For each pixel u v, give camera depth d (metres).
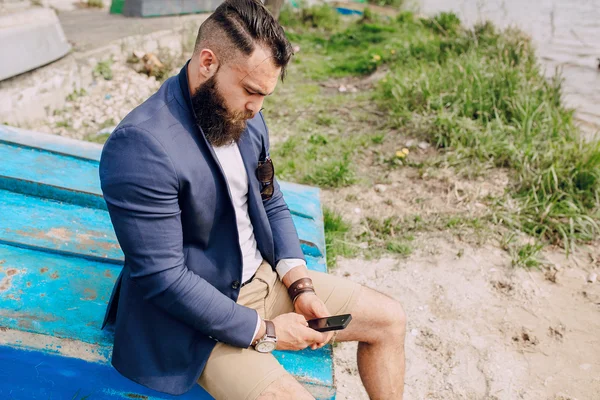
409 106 6.07
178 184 1.79
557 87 6.32
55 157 3.10
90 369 2.12
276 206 2.39
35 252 2.46
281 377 1.91
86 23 7.60
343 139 5.63
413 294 3.73
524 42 7.48
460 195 4.75
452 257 4.08
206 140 1.86
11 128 3.31
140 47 6.90
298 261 2.30
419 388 3.09
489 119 5.73
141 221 1.76
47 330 2.12
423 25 10.20
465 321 3.55
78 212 2.76
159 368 1.97
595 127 6.24
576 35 9.92
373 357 2.37
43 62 5.46
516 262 4.02
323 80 7.50
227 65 1.78
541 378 3.18
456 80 6.20
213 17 1.81
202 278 1.95
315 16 10.69
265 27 1.77
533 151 5.01
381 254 4.08
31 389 2.15
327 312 2.19
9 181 2.78
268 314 2.26
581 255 4.20
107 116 5.73
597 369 3.25
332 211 4.41
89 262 2.47
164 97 1.84
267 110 6.28
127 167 1.73
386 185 4.90
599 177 4.67
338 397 2.99
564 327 3.54
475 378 3.16
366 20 11.08
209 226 1.96
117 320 2.00
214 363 1.96
